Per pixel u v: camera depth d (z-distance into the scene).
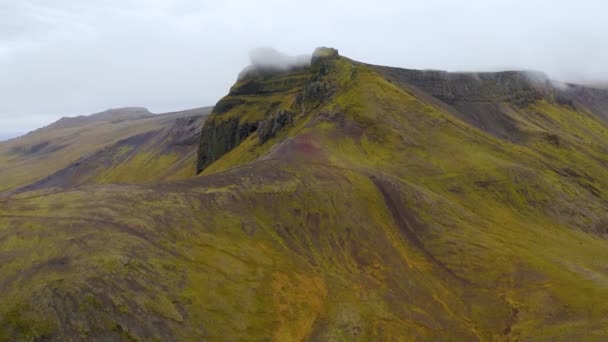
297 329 54.00
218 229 65.44
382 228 80.94
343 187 88.31
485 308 65.00
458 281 71.50
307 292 60.91
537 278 70.50
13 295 41.56
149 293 47.81
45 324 39.94
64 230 52.47
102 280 45.97
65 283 43.78
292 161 96.38
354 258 72.12
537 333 57.78
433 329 59.59
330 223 77.94
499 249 79.12
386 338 56.22
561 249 88.75
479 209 102.75
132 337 42.84
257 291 56.75
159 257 53.53
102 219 56.62
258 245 66.62
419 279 70.31
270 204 76.81
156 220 60.34
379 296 64.00
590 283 67.75
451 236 82.44
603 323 56.28
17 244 48.78
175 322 46.59
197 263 56.28
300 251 69.62
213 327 48.50
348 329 56.22
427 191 99.25
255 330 51.03
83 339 40.41
